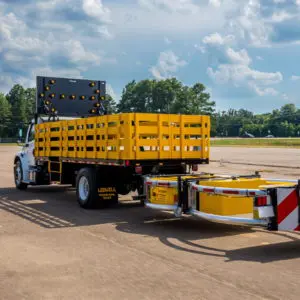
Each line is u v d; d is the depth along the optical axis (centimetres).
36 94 1481
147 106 13675
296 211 723
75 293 525
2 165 2972
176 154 1080
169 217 1027
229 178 968
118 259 668
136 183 1127
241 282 559
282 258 672
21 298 512
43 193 1480
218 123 17512
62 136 1265
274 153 4381
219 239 801
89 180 1120
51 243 770
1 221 975
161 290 532
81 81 1540
